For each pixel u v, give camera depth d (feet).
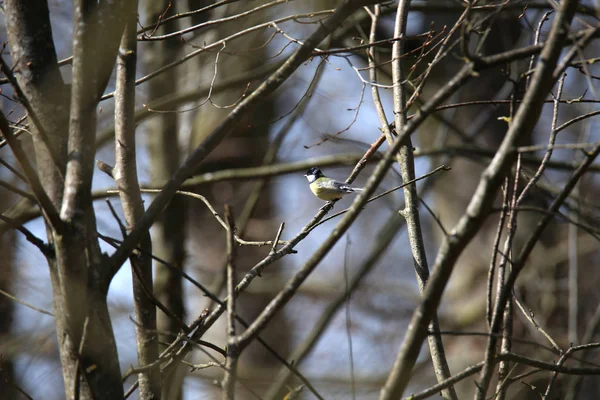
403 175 22.57
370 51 26.27
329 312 43.06
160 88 42.63
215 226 62.23
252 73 38.75
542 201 45.14
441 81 50.60
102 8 16.20
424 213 67.46
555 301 46.11
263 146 61.57
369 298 65.82
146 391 18.12
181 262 38.68
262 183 43.83
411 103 21.98
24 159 13.99
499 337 14.60
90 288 15.31
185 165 16.80
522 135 13.57
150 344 18.51
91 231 15.66
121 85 19.80
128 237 15.87
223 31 45.57
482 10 26.35
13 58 16.94
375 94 24.45
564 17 13.78
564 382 32.60
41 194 14.34
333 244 14.38
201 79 49.65
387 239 44.83
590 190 50.55
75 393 14.06
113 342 15.40
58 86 16.96
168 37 22.94
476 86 50.21
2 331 45.70
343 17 18.39
